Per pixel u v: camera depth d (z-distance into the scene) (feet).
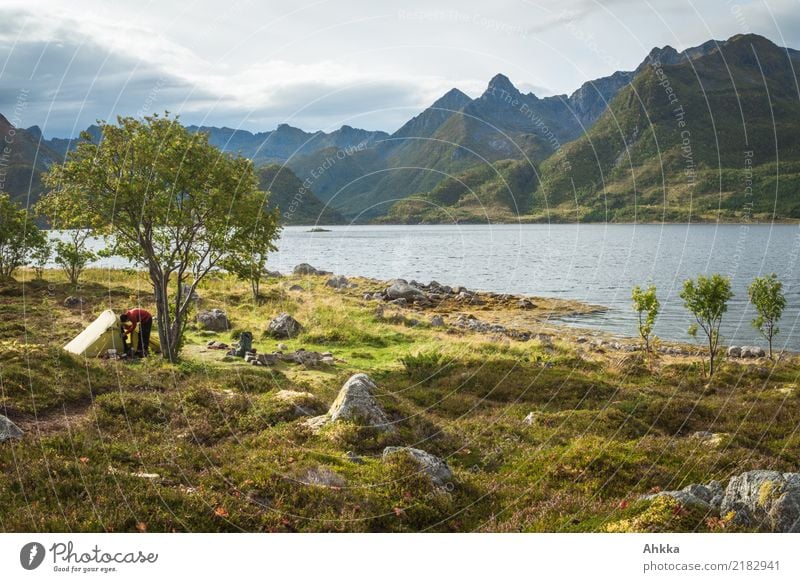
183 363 69.46
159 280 72.28
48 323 88.38
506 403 64.80
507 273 272.51
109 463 32.50
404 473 33.86
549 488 36.81
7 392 46.47
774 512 27.50
